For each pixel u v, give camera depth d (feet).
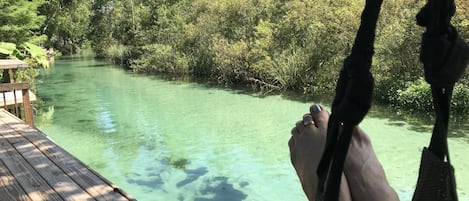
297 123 5.34
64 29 100.17
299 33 39.65
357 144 4.94
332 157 2.20
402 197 15.24
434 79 1.84
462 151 19.61
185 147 22.93
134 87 45.98
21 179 10.68
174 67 55.26
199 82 47.24
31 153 12.92
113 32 88.94
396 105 29.37
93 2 115.34
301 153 4.89
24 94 19.38
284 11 42.83
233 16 48.55
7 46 41.45
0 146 13.89
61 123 29.91
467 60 1.84
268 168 19.04
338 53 35.96
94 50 106.01
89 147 23.68
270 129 25.93
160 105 35.12
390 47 30.32
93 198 9.16
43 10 91.45
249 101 34.88
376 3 1.83
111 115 32.12
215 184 17.37
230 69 44.32
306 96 35.60
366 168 4.70
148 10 73.77
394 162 18.83
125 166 20.12
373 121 25.72
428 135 22.56
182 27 57.72
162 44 60.95
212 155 21.33
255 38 44.16
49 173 10.98
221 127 26.94
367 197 4.53
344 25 34.76
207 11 54.60
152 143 24.00
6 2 45.70
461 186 15.94
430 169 2.14
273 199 15.74
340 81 2.11
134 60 64.34
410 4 30.89
